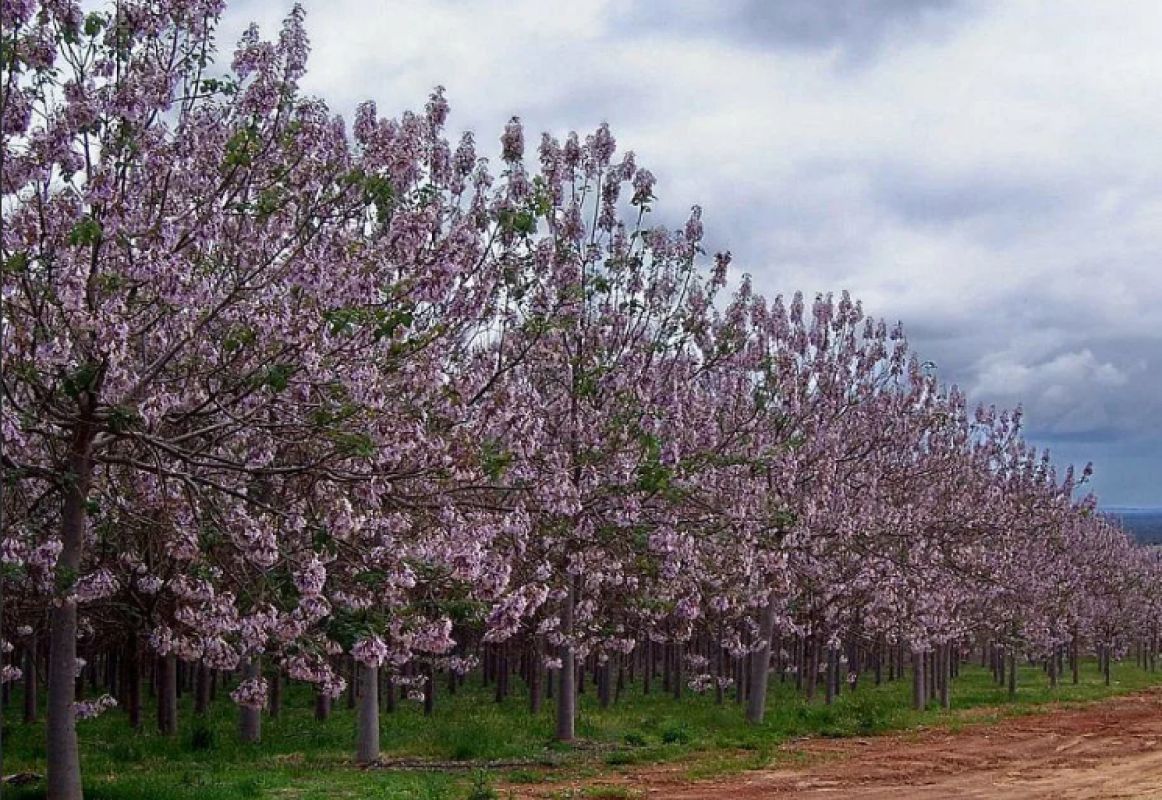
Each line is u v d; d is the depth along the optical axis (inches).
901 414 1133.1
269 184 494.9
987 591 1304.1
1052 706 1396.4
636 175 766.5
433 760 759.7
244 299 497.7
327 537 465.1
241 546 475.5
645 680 1544.0
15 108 414.6
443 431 539.2
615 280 775.1
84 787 551.2
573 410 708.0
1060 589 1579.7
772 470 876.6
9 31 421.1
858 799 645.3
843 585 1051.9
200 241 467.8
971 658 2691.9
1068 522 1555.1
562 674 861.2
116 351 429.7
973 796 663.8
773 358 894.4
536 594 536.4
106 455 510.9
